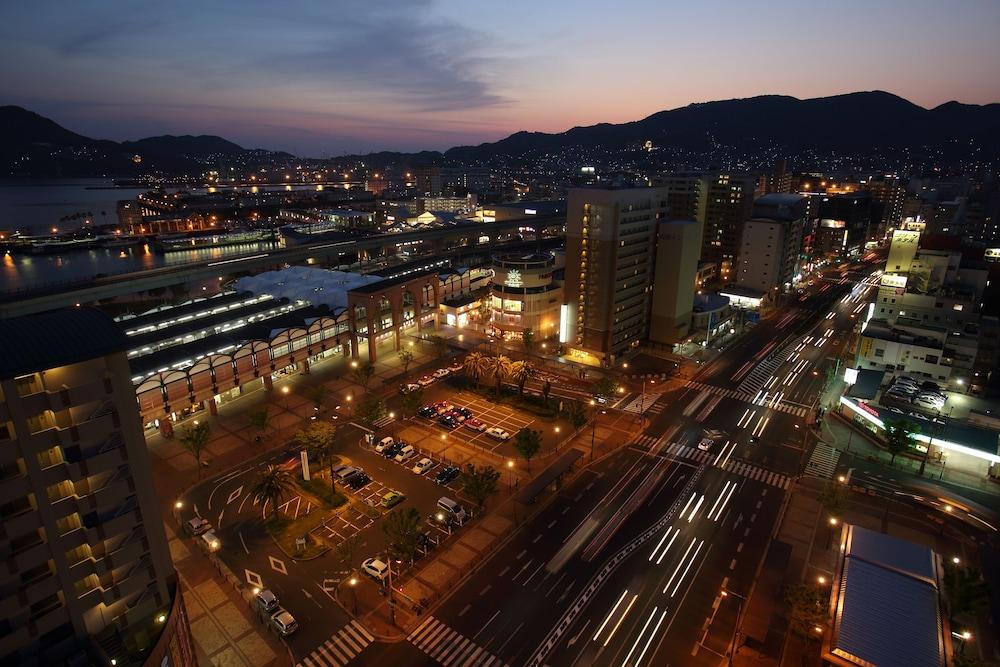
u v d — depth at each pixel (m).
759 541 88.56
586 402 137.75
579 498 99.31
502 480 103.81
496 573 81.38
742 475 107.12
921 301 147.50
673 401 139.62
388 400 135.88
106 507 53.44
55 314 54.19
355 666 66.56
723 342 185.12
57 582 51.12
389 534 82.88
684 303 172.38
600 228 152.12
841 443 119.25
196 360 120.75
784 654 68.06
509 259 177.38
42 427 49.75
